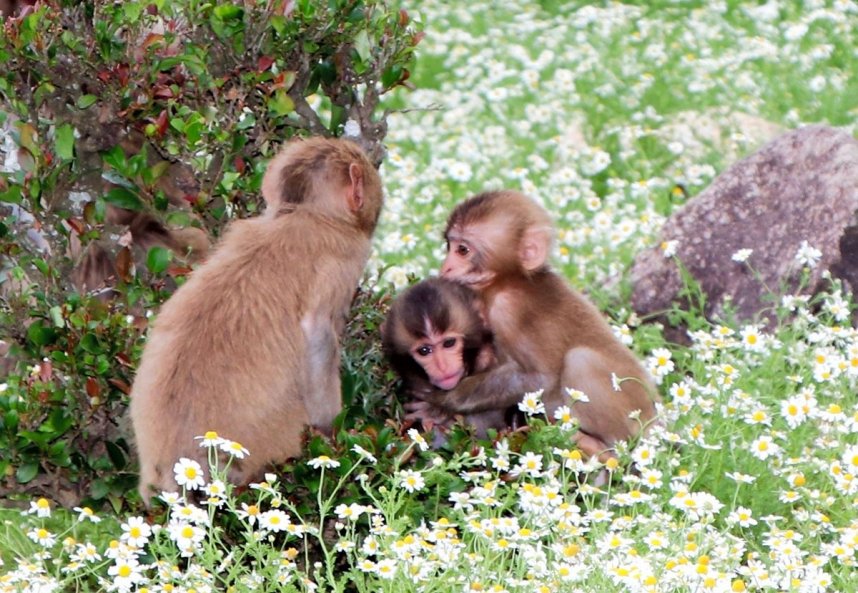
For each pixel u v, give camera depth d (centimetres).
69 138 948
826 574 839
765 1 2362
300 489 886
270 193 934
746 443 997
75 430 957
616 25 2269
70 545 859
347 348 1064
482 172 1705
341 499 885
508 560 875
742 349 1206
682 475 924
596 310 1088
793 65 2080
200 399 870
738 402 1033
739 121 1897
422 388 1060
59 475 965
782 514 972
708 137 1850
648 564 797
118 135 984
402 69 1034
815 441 1031
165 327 903
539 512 848
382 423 1021
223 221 994
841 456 995
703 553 834
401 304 1043
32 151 946
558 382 1058
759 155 1402
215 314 884
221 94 968
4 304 968
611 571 791
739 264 1352
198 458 870
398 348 1042
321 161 920
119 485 960
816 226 1338
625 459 941
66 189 983
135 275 971
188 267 984
